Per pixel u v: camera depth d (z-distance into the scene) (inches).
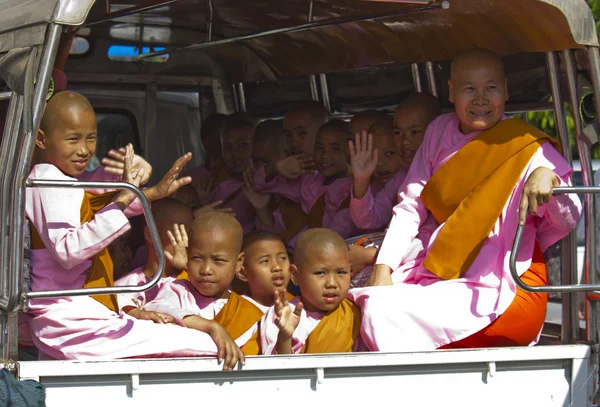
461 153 185.3
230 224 178.7
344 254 177.2
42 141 165.8
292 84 299.9
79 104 165.8
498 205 179.2
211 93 317.4
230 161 286.5
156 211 194.9
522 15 188.1
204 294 179.5
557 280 202.1
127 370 150.7
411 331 171.5
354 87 275.1
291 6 249.1
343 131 246.1
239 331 175.5
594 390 172.1
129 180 173.2
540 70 204.2
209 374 155.2
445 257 181.2
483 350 165.3
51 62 149.4
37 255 163.6
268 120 284.8
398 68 255.6
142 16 281.7
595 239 181.5
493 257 179.0
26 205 161.2
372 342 171.3
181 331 162.1
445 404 164.6
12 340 150.6
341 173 248.4
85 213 165.8
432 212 189.6
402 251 189.2
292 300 182.9
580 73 185.0
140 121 306.2
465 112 185.5
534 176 165.0
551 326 223.6
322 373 158.1
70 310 161.6
